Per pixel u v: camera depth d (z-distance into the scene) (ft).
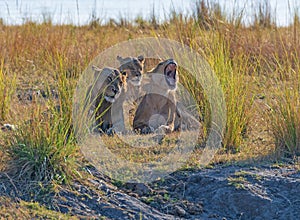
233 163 54.08
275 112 57.98
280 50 86.84
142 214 45.62
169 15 97.96
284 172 51.67
